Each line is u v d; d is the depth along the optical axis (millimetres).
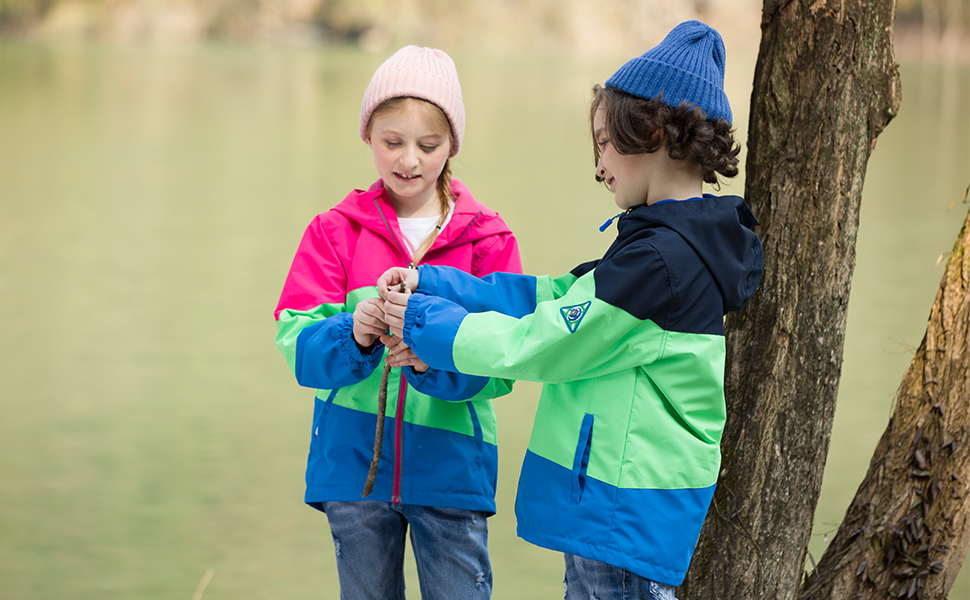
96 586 7074
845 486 8508
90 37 72188
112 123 40250
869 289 15844
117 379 12523
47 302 16531
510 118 42938
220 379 12602
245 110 45219
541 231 21469
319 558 7812
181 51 69000
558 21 71188
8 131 37406
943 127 39688
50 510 8312
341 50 72188
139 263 19422
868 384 11172
